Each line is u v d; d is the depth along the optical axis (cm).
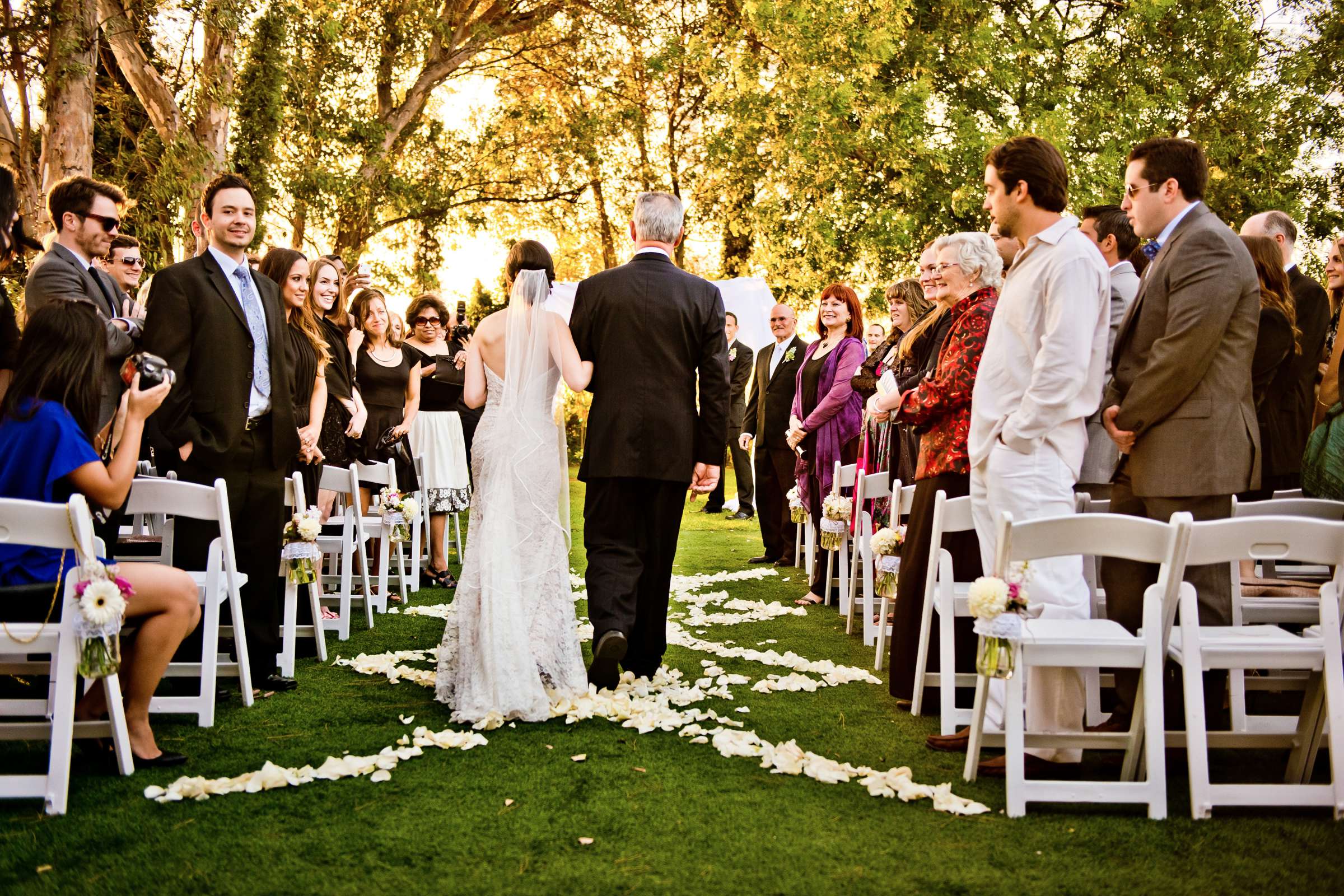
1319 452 394
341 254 1645
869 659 497
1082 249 326
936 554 385
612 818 290
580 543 928
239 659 401
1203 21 1834
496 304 1977
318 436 520
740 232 1814
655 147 1988
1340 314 472
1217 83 1862
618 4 1758
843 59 1611
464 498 714
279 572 461
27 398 309
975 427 351
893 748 357
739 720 388
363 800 302
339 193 1528
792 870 258
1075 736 300
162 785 313
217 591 375
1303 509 341
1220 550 284
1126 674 343
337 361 592
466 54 1722
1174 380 324
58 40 946
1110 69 1848
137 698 331
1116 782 297
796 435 666
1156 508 336
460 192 1947
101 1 1060
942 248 410
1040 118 1655
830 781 318
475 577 398
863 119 1620
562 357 411
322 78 1560
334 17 1584
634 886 250
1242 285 323
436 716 392
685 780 321
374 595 654
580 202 2003
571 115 1942
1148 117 1800
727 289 1441
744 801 304
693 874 256
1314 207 1964
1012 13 1847
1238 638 302
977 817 291
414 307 705
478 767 331
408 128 1775
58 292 425
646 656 438
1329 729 288
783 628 569
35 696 402
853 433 652
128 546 463
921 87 1625
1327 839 274
